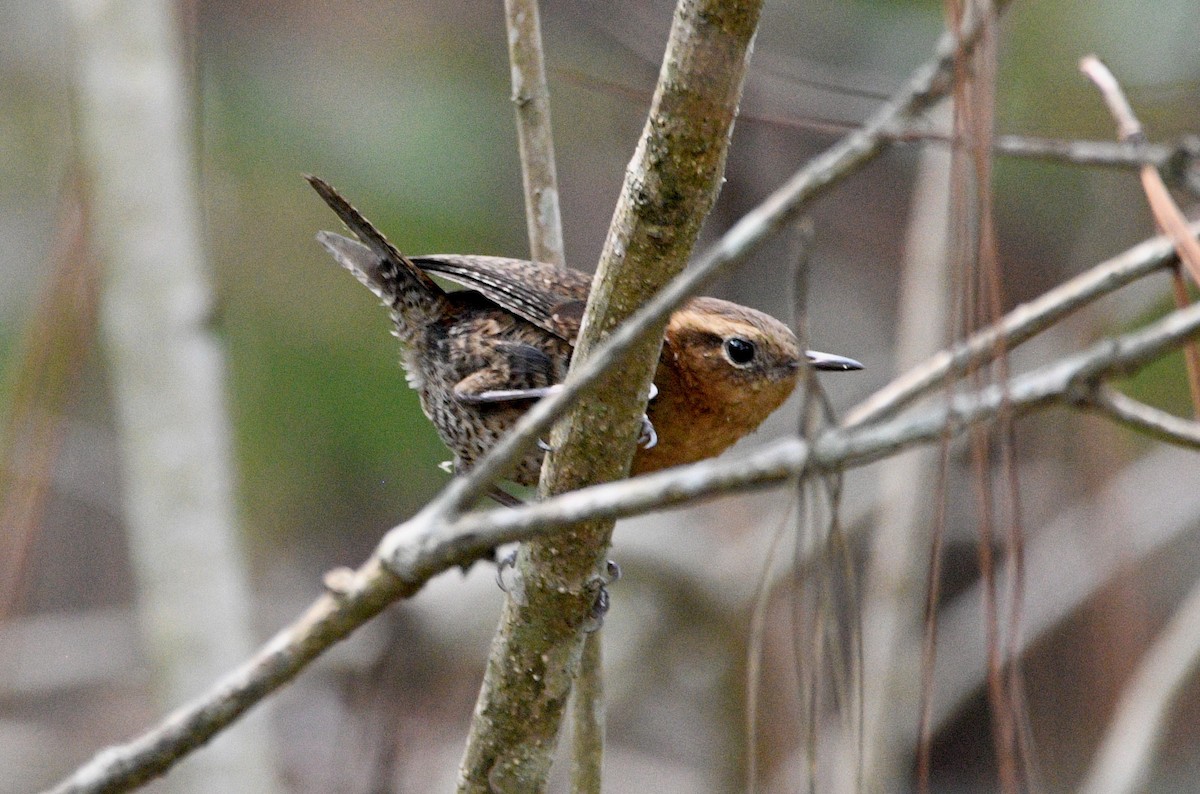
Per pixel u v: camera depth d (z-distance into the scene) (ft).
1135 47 43.52
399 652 39.22
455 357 27.37
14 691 41.29
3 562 30.55
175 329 33.83
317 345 43.27
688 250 17.94
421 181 42.68
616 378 18.51
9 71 47.09
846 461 16.58
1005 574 43.19
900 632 36.91
